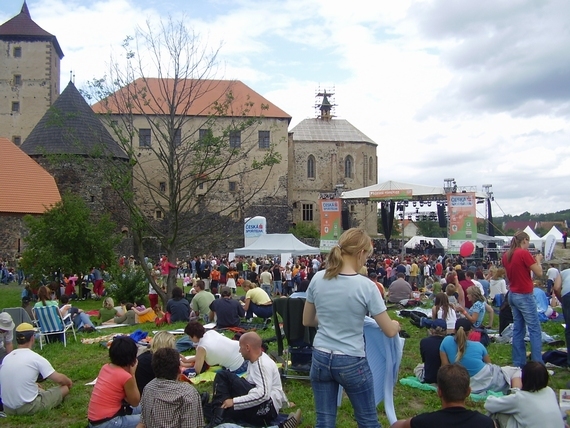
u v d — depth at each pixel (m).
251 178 63.22
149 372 7.14
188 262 41.09
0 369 7.76
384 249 59.53
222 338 8.77
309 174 76.38
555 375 9.14
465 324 8.46
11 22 62.19
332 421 4.80
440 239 64.12
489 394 7.95
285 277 30.59
